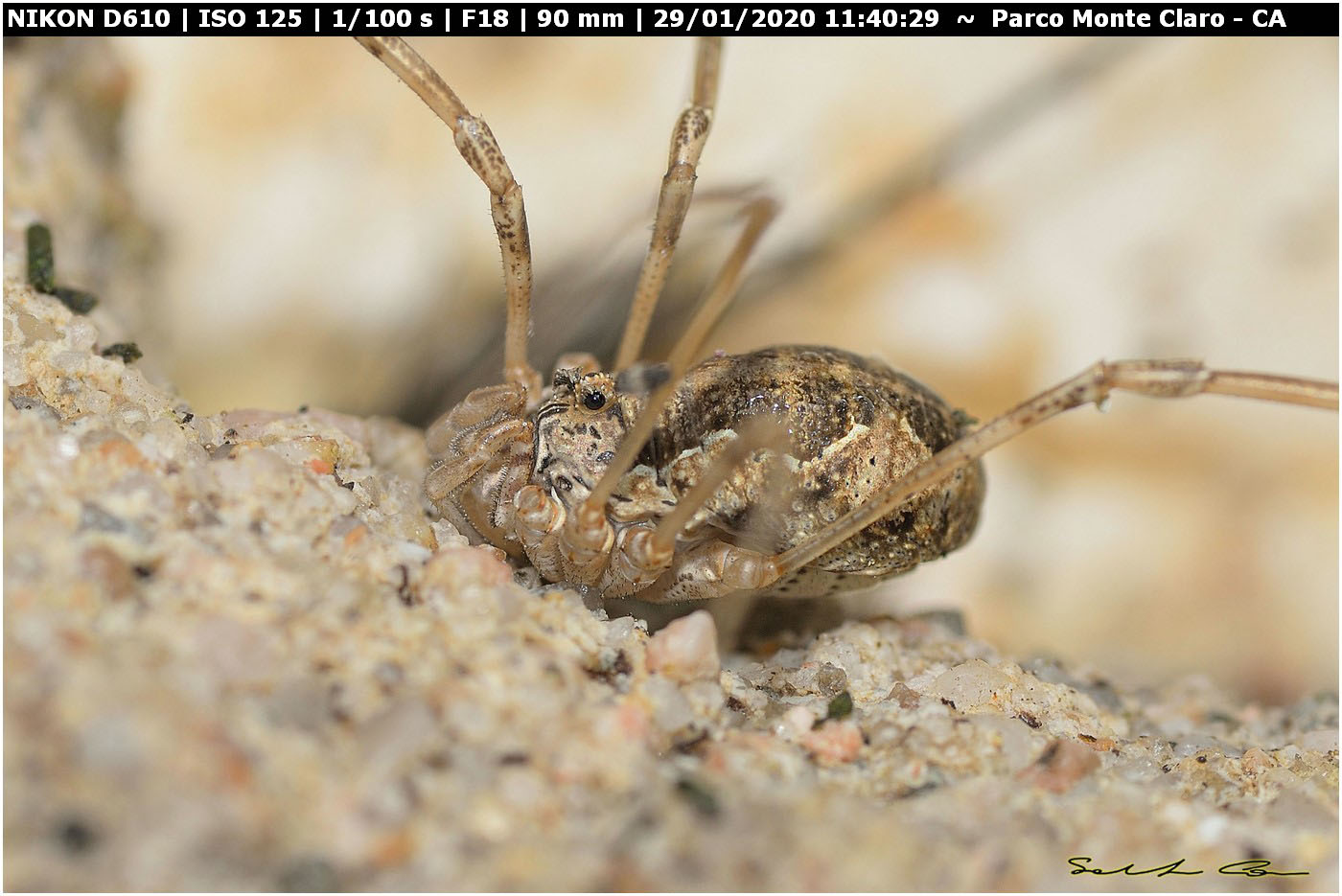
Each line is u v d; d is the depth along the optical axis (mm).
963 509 69
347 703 62
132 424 66
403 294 80
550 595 66
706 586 68
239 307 80
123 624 62
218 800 61
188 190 80
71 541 63
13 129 75
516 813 62
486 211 80
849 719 66
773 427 65
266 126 80
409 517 68
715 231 80
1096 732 68
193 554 64
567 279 80
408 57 67
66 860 60
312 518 65
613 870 62
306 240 80
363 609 64
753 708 66
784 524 67
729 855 62
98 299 73
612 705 64
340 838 61
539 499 67
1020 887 63
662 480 67
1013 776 65
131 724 61
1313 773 67
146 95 79
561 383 68
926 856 63
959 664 69
